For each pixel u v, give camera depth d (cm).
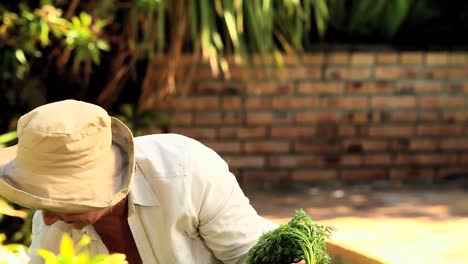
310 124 617
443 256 382
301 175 619
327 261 240
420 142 627
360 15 623
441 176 630
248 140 612
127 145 233
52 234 243
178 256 242
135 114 578
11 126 524
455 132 629
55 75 559
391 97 621
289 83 611
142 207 238
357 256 296
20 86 542
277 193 579
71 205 215
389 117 623
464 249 398
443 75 623
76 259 166
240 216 245
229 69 601
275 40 608
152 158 240
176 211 236
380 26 635
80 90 570
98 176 222
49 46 539
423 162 629
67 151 214
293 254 229
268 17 554
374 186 605
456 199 546
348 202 539
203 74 602
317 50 616
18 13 530
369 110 621
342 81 616
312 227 236
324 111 617
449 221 470
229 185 245
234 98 607
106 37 539
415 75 622
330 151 621
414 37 650
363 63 616
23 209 465
